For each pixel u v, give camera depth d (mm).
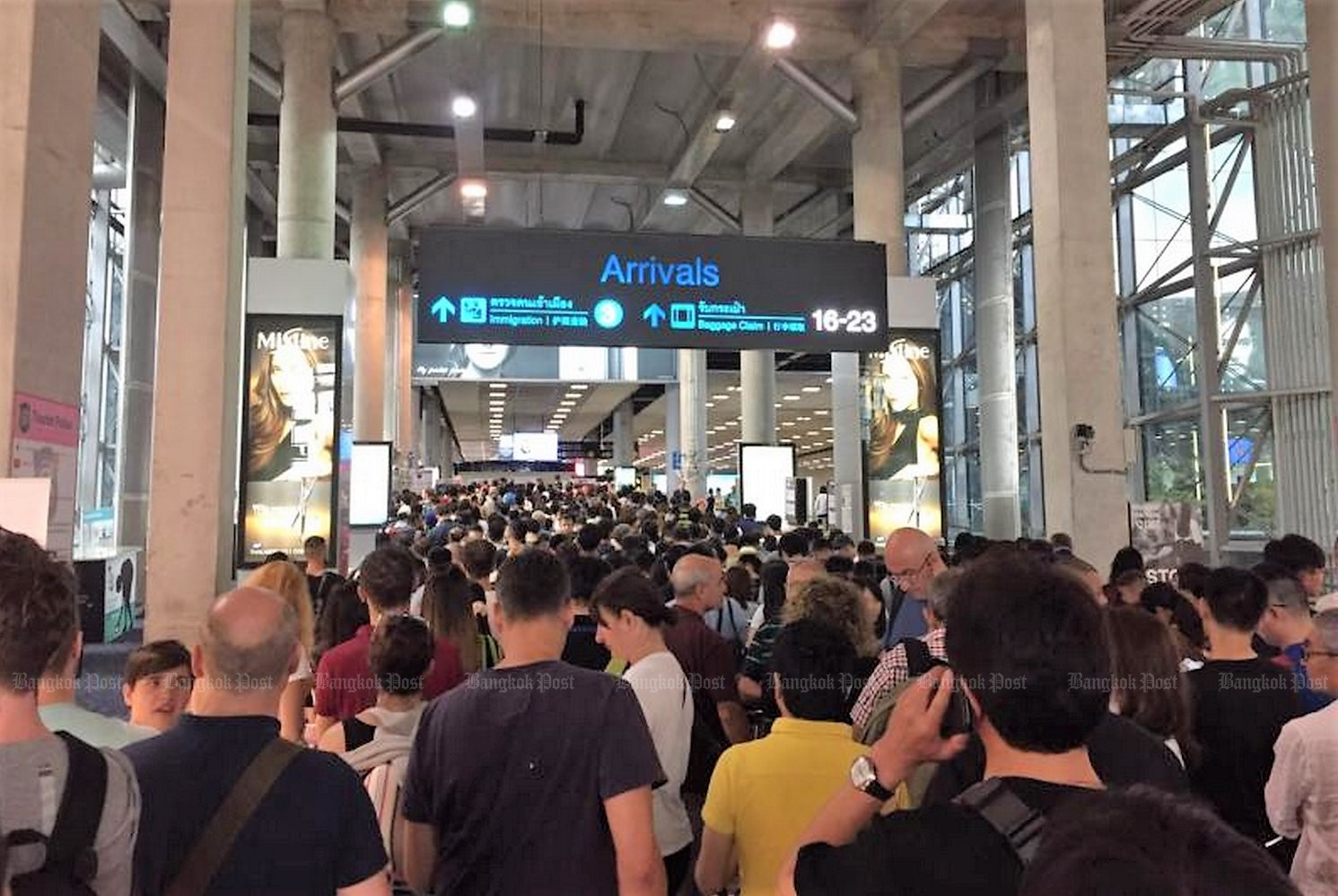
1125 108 13906
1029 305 17234
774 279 9180
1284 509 11312
